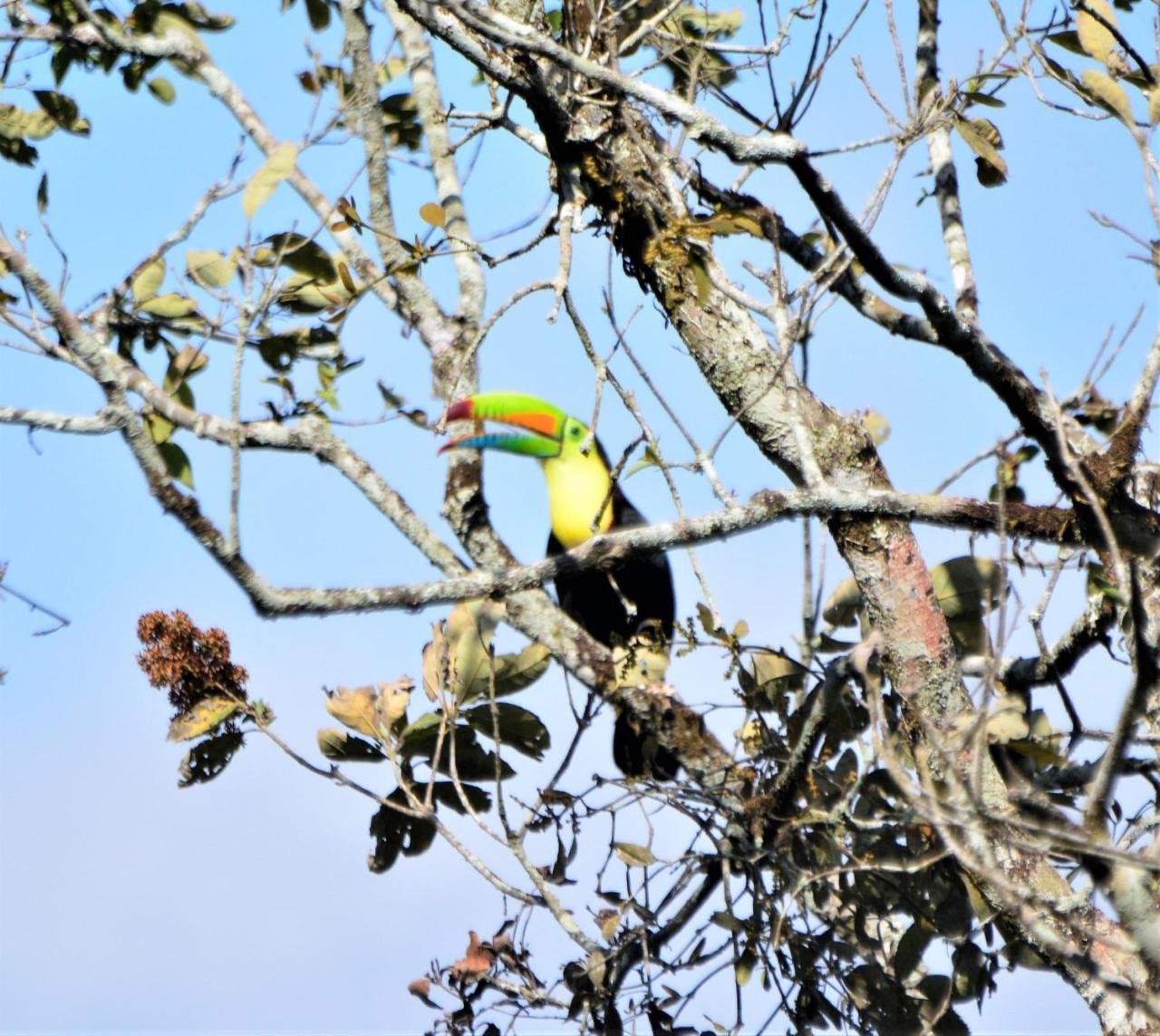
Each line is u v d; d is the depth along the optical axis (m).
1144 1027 9.59
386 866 10.72
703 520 10.10
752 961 10.29
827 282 9.91
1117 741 8.52
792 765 10.12
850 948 10.38
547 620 10.99
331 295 11.08
